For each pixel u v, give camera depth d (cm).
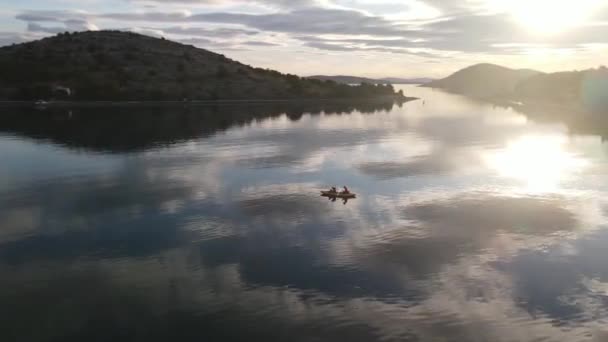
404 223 4947
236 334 2938
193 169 7744
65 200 5919
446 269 3809
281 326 3019
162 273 3794
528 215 5184
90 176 7250
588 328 2967
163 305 3294
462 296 3375
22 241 4503
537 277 3659
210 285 3578
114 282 3644
